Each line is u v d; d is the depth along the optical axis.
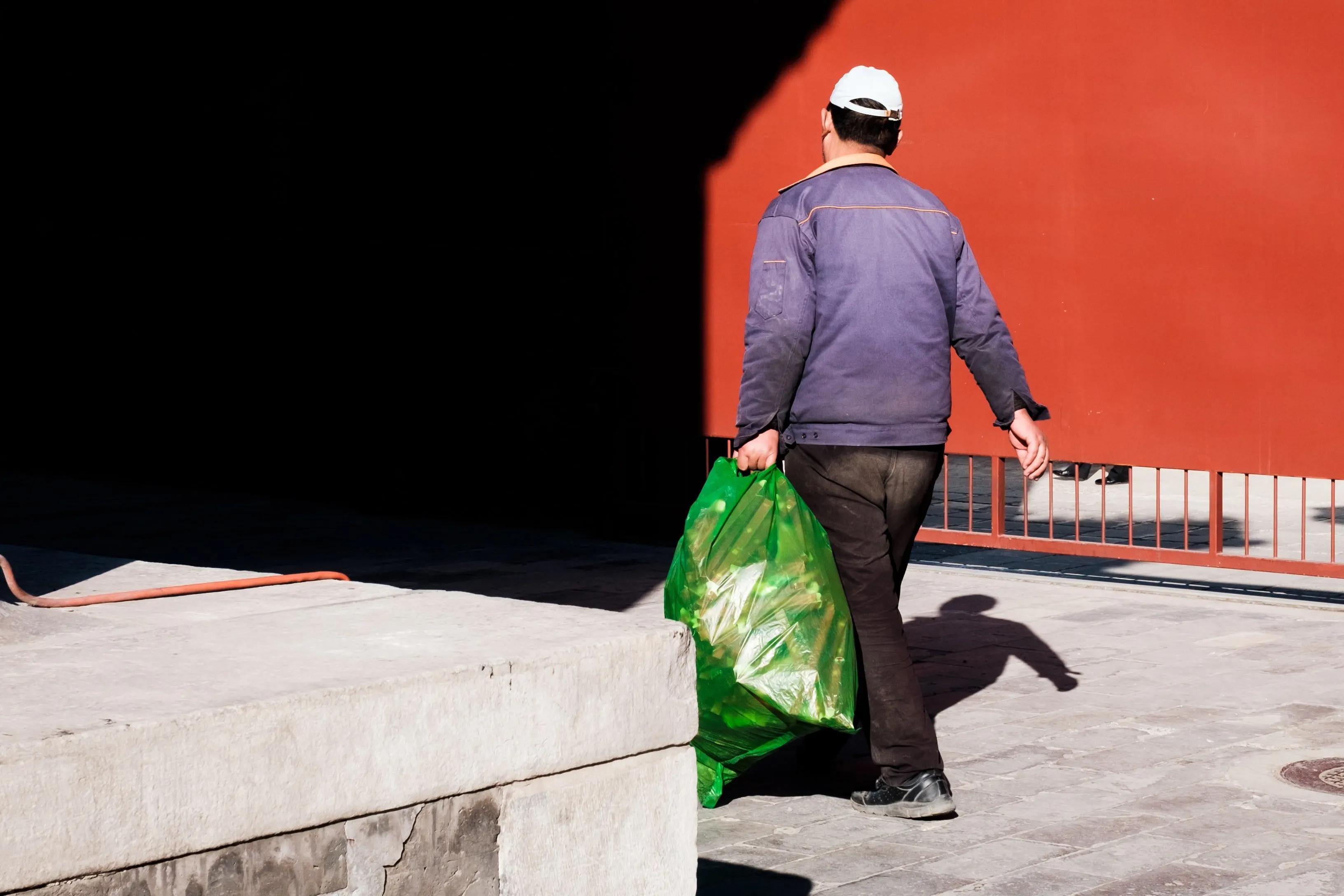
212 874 2.50
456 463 11.27
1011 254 8.61
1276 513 7.91
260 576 3.63
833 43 9.14
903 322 4.79
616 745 3.01
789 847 4.65
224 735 2.49
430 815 2.76
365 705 2.65
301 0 11.62
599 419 10.34
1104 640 7.33
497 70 10.73
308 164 11.77
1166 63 8.04
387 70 11.29
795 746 5.77
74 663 2.79
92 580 3.62
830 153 5.04
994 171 8.63
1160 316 8.17
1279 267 7.80
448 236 11.13
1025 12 8.45
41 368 13.56
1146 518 11.33
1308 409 7.77
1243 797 5.02
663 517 10.16
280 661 2.81
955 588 8.73
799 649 4.68
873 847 4.64
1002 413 5.00
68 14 12.88
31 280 13.50
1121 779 5.23
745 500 4.84
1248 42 7.80
